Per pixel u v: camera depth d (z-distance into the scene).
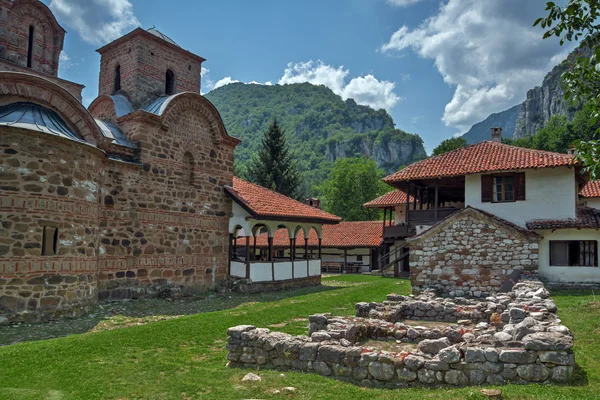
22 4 18.05
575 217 20.25
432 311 13.26
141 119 18.23
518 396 5.86
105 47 22.91
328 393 6.50
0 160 12.45
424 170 23.88
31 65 18.64
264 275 22.98
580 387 6.28
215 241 21.91
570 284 19.83
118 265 17.09
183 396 6.62
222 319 12.62
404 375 6.80
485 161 22.66
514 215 21.28
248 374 7.41
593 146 8.75
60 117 14.97
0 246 12.16
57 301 13.23
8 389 6.77
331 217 28.48
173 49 23.17
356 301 17.91
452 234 19.91
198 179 21.06
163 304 17.08
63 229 13.58
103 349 9.27
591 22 7.97
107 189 16.86
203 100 21.14
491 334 8.16
